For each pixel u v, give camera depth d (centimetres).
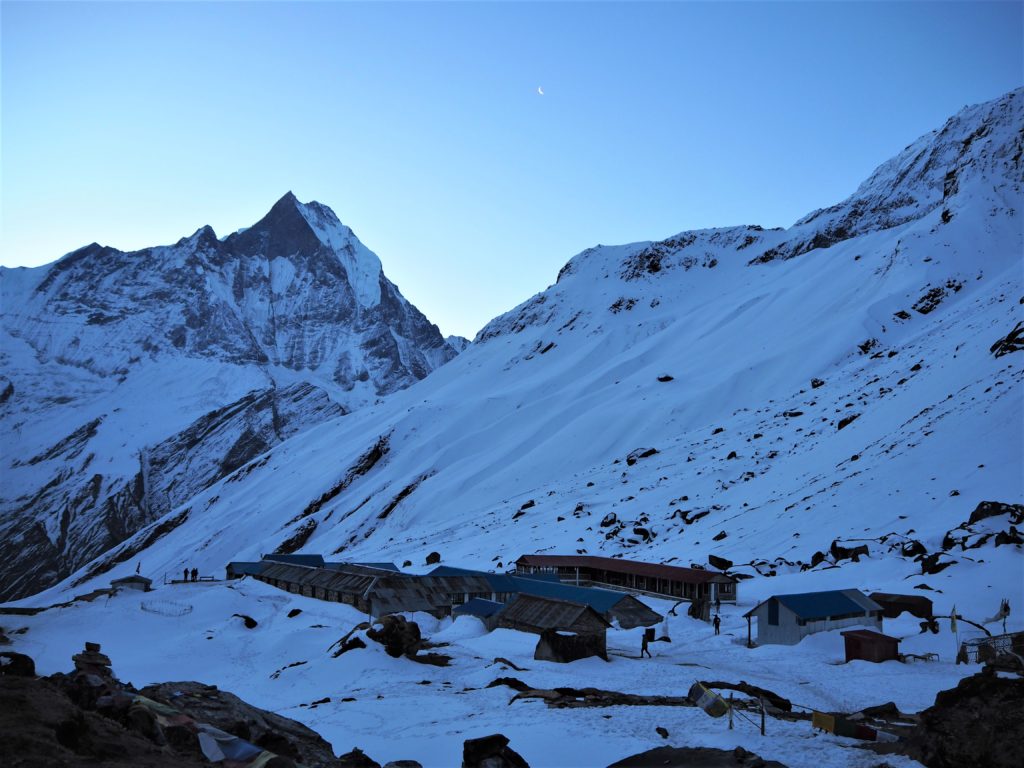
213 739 2116
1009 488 8094
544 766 2742
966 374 11919
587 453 17900
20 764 1602
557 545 11406
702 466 13725
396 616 5359
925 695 3841
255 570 10400
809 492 10344
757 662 4959
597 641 5122
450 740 3138
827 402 15262
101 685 2306
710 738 2955
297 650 5878
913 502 8706
